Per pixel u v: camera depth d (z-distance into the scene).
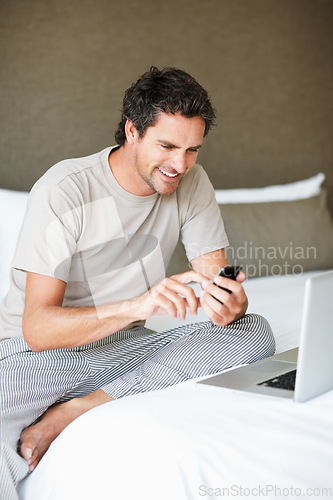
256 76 3.21
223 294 1.45
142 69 2.86
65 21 2.66
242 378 1.30
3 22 2.54
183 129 1.48
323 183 3.49
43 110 2.64
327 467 1.05
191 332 1.58
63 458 1.18
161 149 1.51
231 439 1.07
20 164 2.60
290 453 1.06
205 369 1.46
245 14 3.15
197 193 1.85
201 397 1.22
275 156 3.30
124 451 1.09
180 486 1.02
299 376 1.15
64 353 1.51
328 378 1.22
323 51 3.42
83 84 2.72
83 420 1.20
